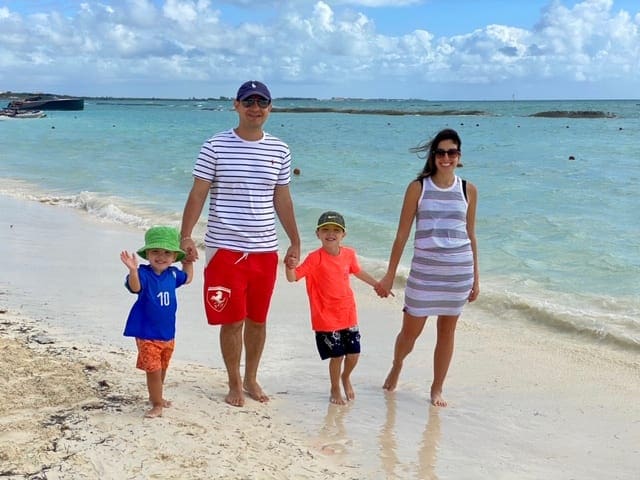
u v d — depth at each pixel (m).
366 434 4.48
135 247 10.76
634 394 5.38
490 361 6.16
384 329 7.15
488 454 4.27
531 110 114.69
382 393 5.33
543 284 8.67
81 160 25.91
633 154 28.30
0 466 3.32
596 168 22.62
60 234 11.76
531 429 4.68
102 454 3.51
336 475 3.77
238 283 4.49
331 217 4.84
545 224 12.52
